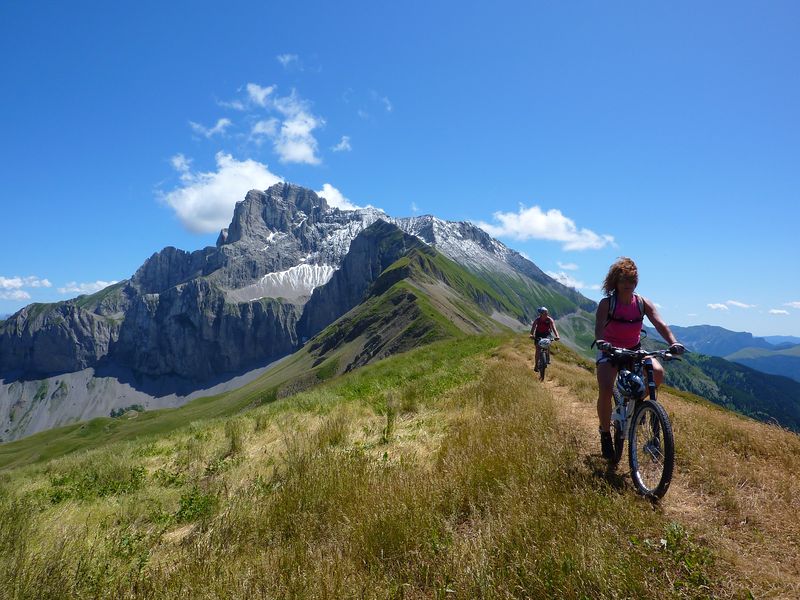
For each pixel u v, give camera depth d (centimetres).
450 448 710
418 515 480
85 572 488
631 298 604
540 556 372
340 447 941
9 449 15050
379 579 397
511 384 1261
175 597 411
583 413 972
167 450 1460
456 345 3203
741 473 550
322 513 559
